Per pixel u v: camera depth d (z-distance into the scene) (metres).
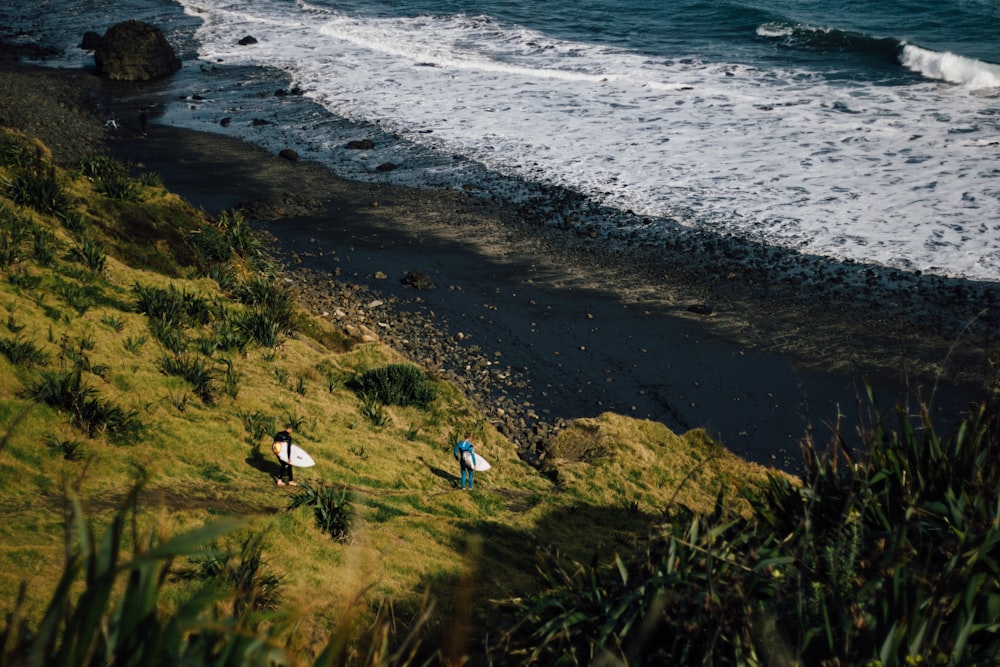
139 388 16.81
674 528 5.96
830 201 33.72
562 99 47.38
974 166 36.00
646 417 22.16
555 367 24.25
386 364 22.73
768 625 4.60
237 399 18.25
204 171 37.66
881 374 23.44
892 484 5.72
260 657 2.51
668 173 37.09
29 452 12.82
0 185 23.78
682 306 27.31
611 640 5.60
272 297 24.53
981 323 25.25
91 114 44.62
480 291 28.25
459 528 14.22
